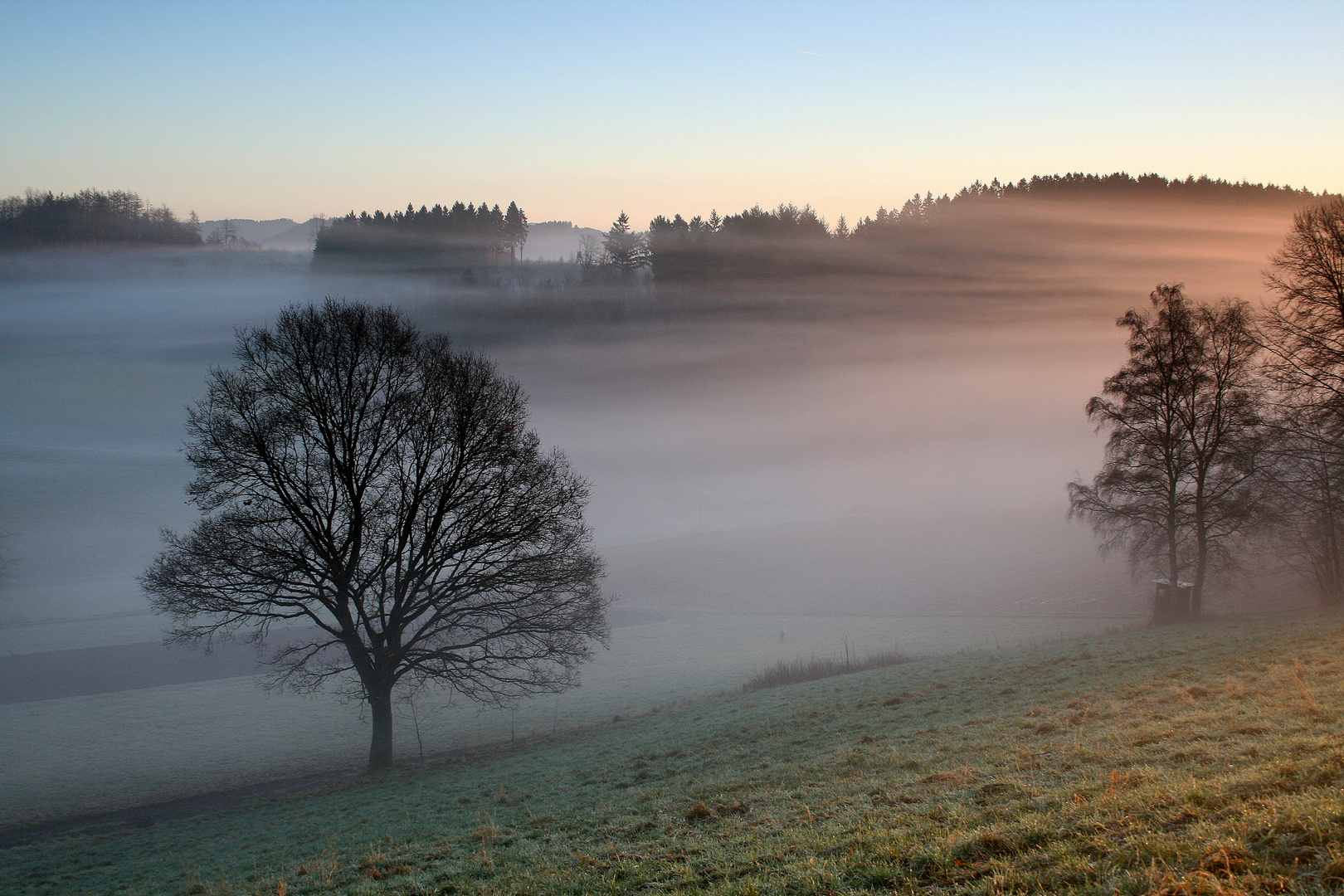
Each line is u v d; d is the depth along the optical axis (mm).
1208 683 16750
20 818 26438
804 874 8242
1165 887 6254
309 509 27969
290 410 27172
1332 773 8023
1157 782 9312
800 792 13102
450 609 29766
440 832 15383
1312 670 15961
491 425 28984
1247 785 8352
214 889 13570
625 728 28984
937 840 8500
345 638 28703
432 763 28000
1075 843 7684
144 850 19656
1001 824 8812
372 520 28484
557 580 29531
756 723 23094
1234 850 6641
